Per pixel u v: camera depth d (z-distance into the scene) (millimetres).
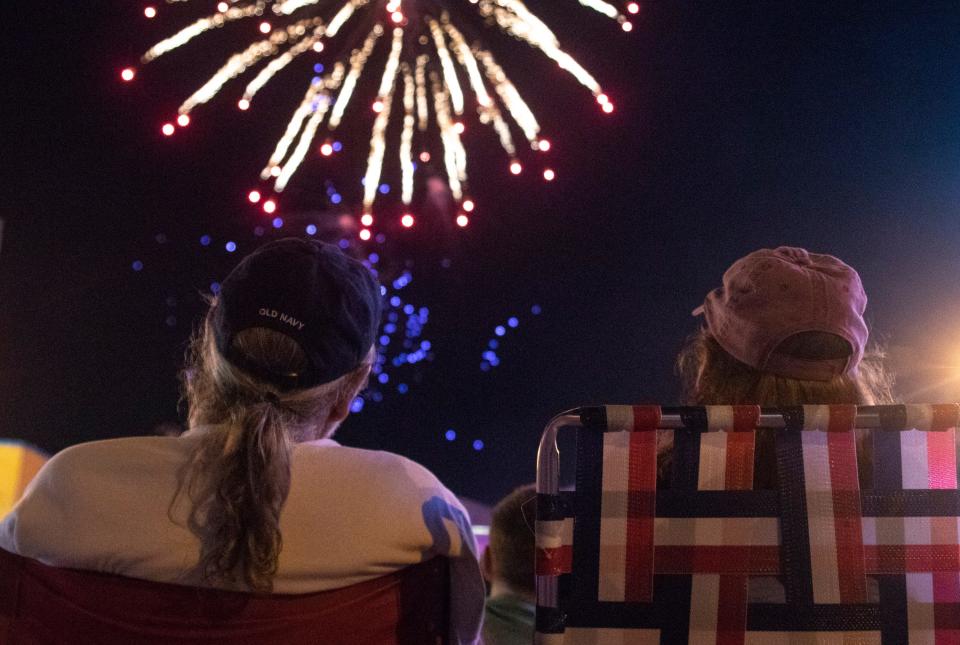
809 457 1196
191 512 1158
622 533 1181
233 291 1244
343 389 1313
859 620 1172
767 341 1348
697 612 1172
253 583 1115
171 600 1153
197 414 1286
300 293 1229
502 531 2012
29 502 1188
